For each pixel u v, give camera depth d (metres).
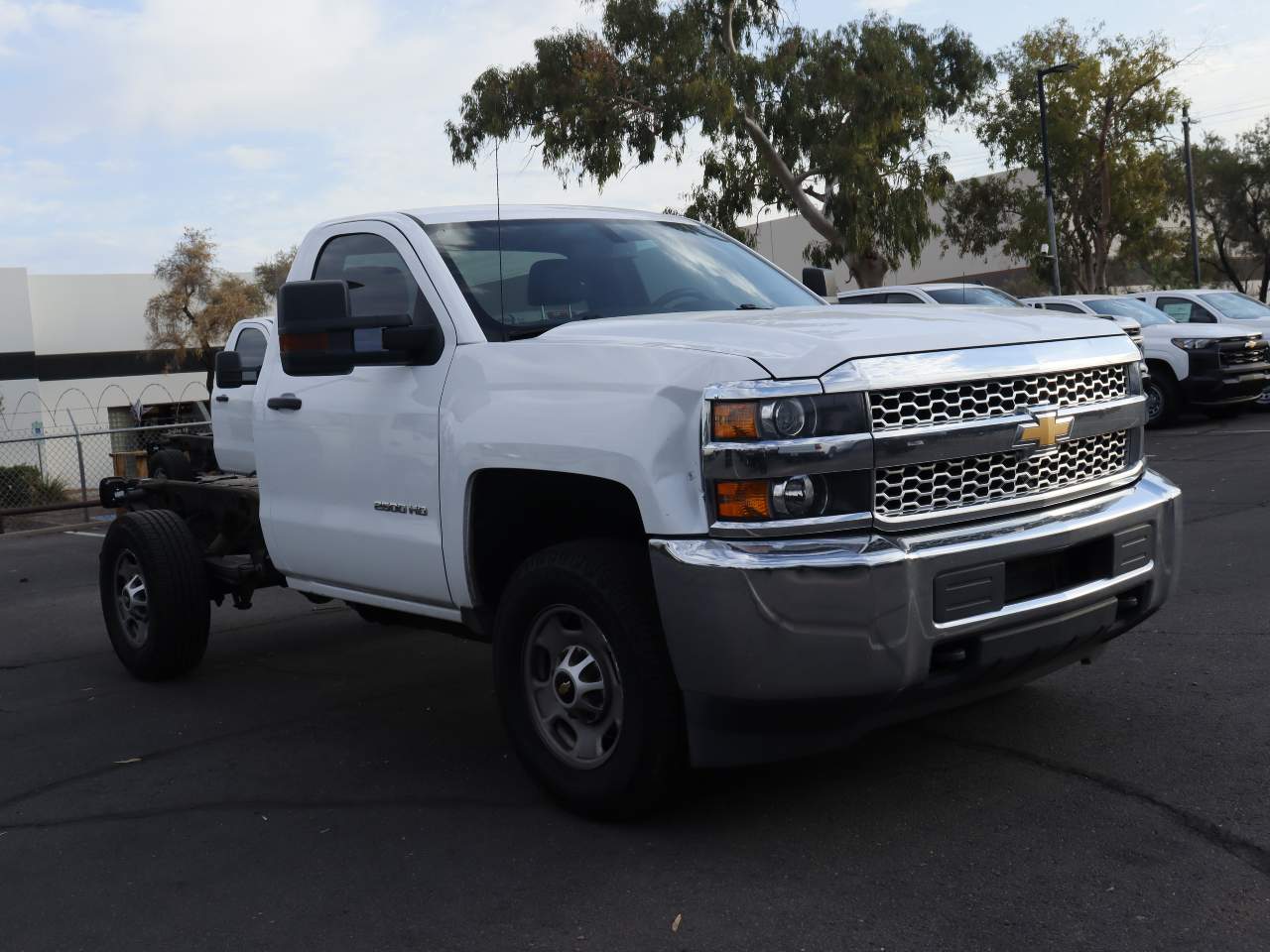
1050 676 5.10
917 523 3.40
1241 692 4.73
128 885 3.62
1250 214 51.22
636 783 3.65
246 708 5.56
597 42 32.84
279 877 3.61
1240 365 16.89
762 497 3.28
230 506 5.97
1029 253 45.97
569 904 3.29
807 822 3.74
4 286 39.00
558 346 3.90
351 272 4.87
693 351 3.50
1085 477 3.84
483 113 33.34
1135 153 45.28
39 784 4.62
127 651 6.16
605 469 3.56
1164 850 3.38
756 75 32.12
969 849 3.47
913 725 4.57
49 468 24.36
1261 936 2.87
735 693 3.33
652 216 5.36
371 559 4.63
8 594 9.87
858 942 2.97
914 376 3.39
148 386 39.19
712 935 3.06
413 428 4.35
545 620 3.92
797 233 48.59
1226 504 9.60
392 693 5.68
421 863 3.64
